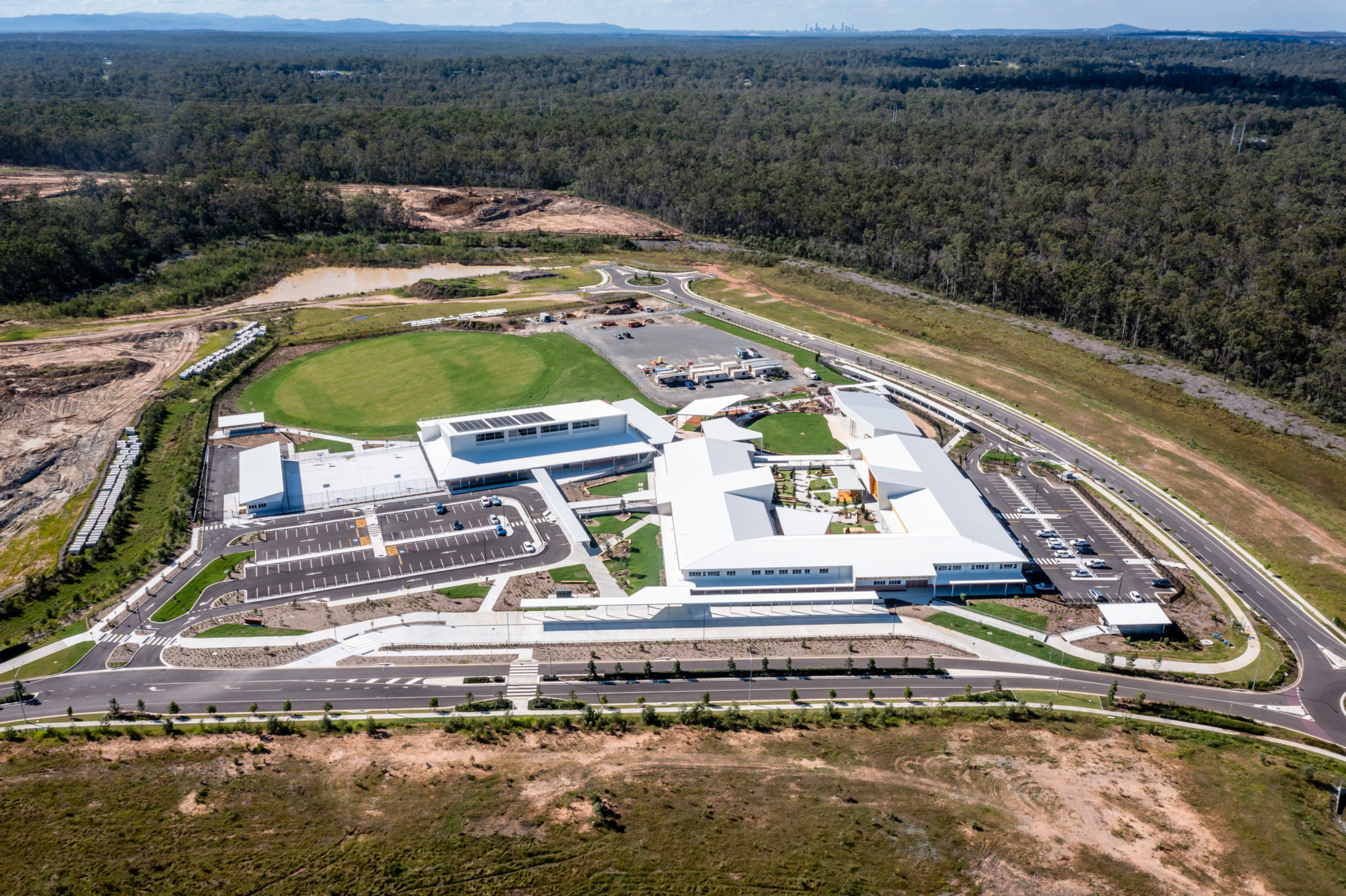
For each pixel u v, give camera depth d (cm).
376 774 8656
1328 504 14562
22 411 17062
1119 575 12500
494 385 18600
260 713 9644
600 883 7362
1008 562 11994
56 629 11062
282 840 7812
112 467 14975
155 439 16150
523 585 11962
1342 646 11169
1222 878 7494
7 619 11262
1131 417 17688
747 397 18162
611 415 15750
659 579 12106
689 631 11194
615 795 8388
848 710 9788
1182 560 12925
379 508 13850
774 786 8556
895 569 11875
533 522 13488
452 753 9000
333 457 15362
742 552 12000
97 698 9844
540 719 9556
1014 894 7306
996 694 10100
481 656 10650
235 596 11662
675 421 17050
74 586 11956
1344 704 10131
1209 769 8881
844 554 12050
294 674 10275
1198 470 15550
